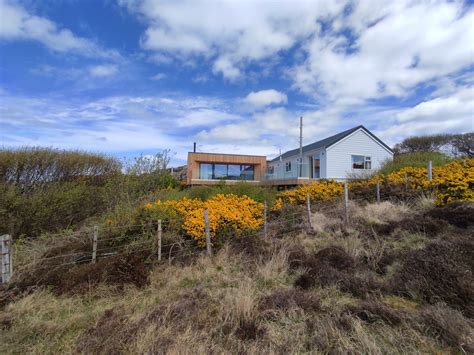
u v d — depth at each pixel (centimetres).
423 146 2625
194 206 662
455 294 296
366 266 417
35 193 742
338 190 962
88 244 521
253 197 899
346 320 275
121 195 832
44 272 421
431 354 230
